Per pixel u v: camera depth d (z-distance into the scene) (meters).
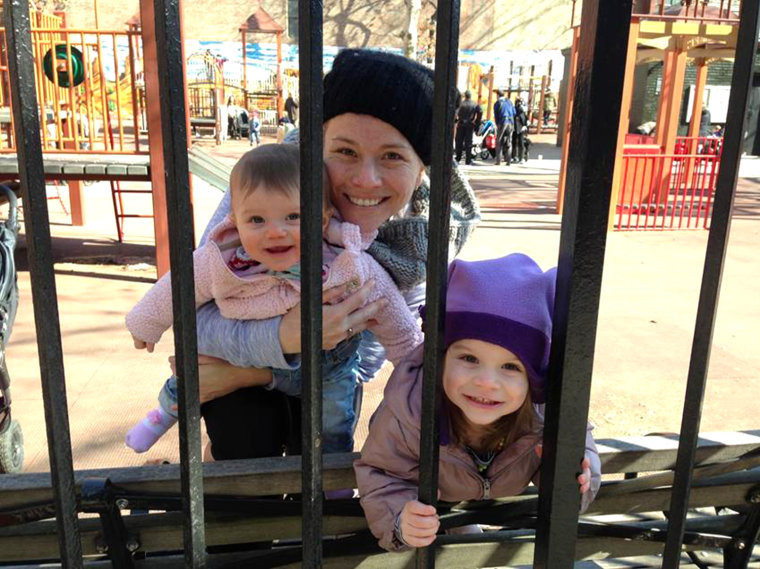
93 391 3.56
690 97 18.72
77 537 1.01
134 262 6.48
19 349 4.16
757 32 1.02
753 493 1.63
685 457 1.22
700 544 1.70
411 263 1.61
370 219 1.57
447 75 0.91
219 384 1.59
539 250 7.36
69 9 27.52
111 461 2.86
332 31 29.19
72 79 6.43
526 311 1.29
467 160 17.56
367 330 1.77
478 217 1.83
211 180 5.68
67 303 5.15
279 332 1.46
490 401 1.30
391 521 1.30
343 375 1.66
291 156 1.44
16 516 1.29
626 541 1.69
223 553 1.48
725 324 4.89
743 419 3.38
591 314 1.05
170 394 1.72
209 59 22.44
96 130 15.34
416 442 1.35
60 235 7.67
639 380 3.86
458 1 0.89
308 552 1.06
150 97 5.45
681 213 8.98
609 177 0.99
